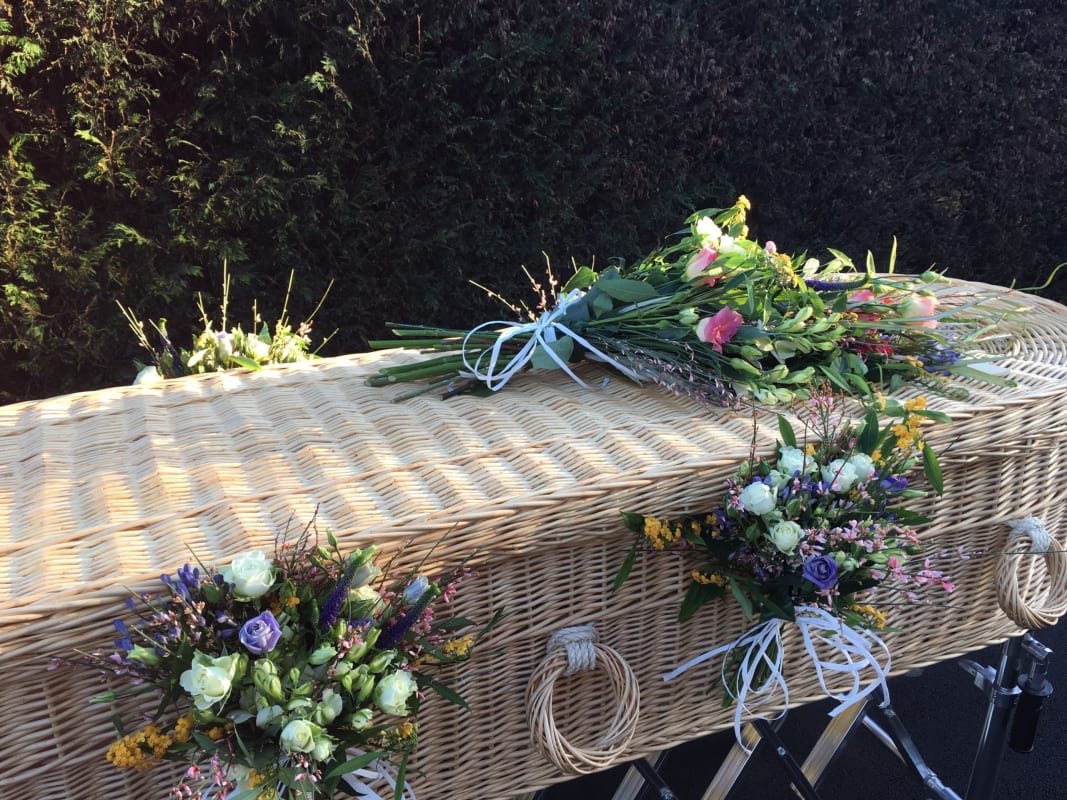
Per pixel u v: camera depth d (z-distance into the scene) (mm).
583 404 1312
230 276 2561
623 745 1089
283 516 985
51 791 875
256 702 815
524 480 1057
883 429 1121
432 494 1033
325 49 2461
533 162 2834
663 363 1323
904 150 3512
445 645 958
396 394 1382
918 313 1381
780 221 3359
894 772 1858
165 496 1042
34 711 837
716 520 1087
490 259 2926
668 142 3072
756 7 2988
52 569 880
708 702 1252
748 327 1285
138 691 825
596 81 2812
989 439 1191
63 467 1141
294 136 2484
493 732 1110
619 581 1066
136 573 866
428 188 2744
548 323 1416
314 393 1396
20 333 2445
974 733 1964
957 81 3367
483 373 1405
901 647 1349
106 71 2273
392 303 2891
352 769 833
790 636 1250
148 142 2412
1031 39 3514
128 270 2492
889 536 1126
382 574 939
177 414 1323
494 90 2689
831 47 3090
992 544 1329
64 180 2428
